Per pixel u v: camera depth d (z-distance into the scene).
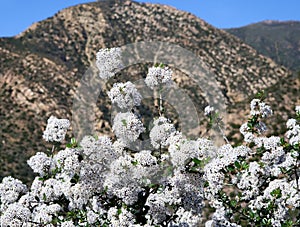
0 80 61.00
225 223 5.88
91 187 5.18
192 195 5.46
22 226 5.37
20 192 5.90
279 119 31.91
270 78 82.06
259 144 6.53
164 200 5.30
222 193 6.31
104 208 5.47
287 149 6.61
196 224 5.45
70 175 5.29
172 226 5.46
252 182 6.12
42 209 5.58
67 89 63.75
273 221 6.11
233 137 30.84
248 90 76.38
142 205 5.42
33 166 5.65
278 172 6.27
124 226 5.12
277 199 6.12
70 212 5.54
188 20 100.50
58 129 5.68
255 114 6.97
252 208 6.21
